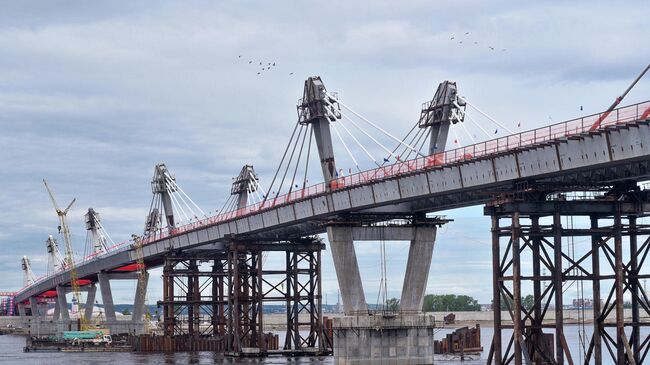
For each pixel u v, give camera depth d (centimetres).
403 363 14425
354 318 14362
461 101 14038
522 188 10575
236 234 18175
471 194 12950
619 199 10519
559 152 9944
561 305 10219
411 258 14700
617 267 10262
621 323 10144
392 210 14588
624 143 9244
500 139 10888
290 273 18388
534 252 10512
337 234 14562
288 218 15975
